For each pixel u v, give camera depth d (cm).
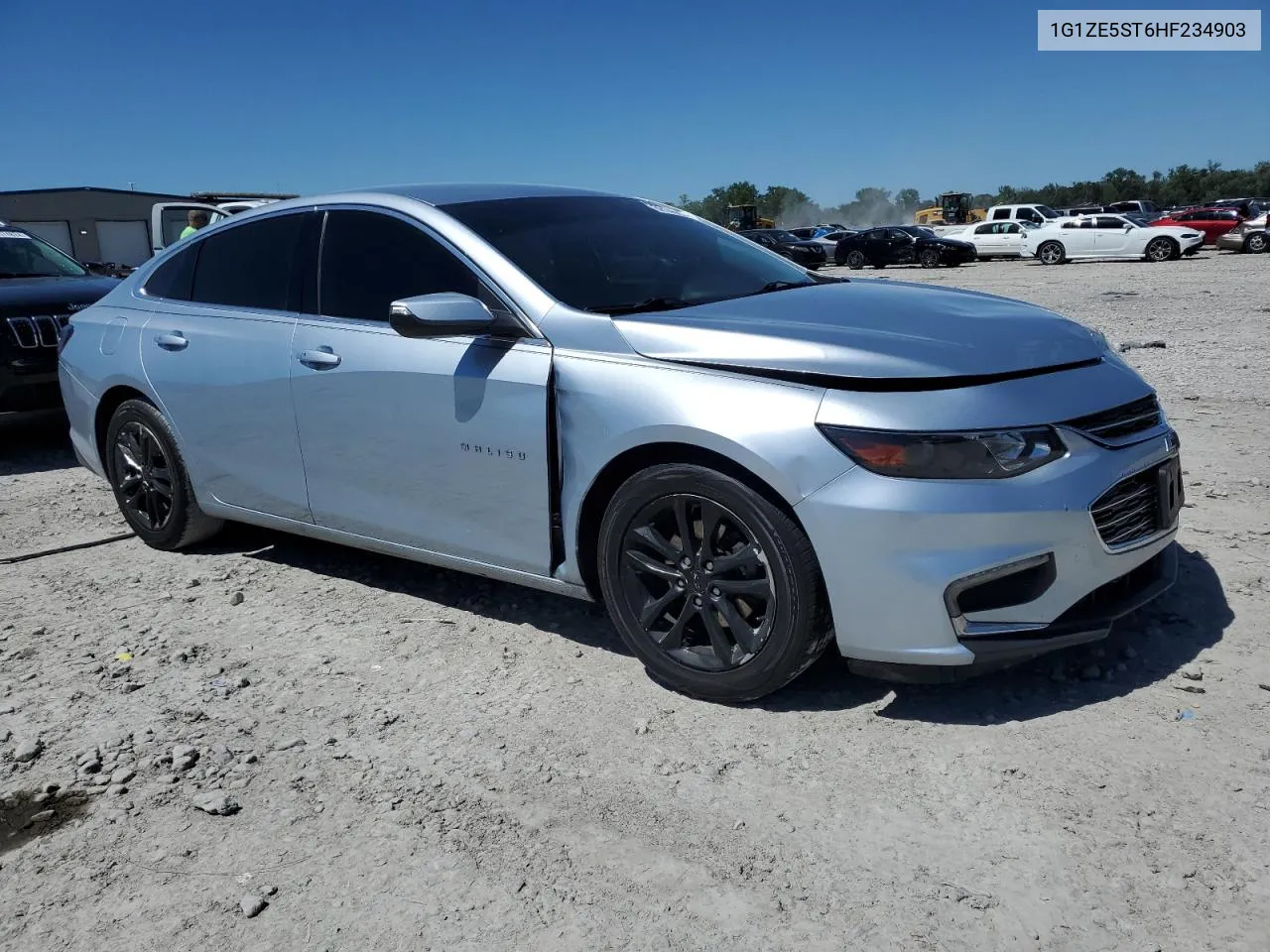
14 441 808
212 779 304
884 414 292
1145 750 293
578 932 237
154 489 500
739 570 317
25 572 490
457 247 380
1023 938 227
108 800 295
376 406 390
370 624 413
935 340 312
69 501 619
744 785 288
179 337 470
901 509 288
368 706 344
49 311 720
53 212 3209
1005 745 300
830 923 235
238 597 443
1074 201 11488
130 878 262
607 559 343
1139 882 242
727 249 435
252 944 237
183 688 363
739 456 304
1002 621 297
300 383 414
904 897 241
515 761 307
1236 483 545
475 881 255
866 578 293
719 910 241
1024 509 289
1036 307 371
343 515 417
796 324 324
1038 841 257
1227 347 1052
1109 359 343
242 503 460
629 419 325
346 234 418
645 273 388
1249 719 306
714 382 315
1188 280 2084
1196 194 10538
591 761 304
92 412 520
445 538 385
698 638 338
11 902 255
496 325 359
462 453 369
